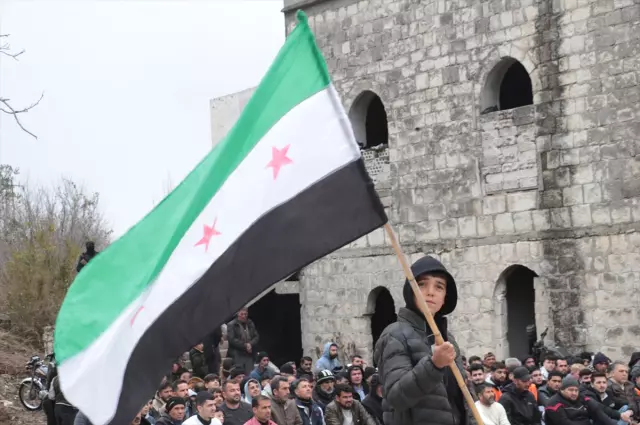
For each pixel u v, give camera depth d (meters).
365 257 23.77
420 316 6.14
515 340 22.08
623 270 19.20
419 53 22.56
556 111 20.25
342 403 12.46
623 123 19.25
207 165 6.82
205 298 6.01
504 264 21.05
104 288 6.68
